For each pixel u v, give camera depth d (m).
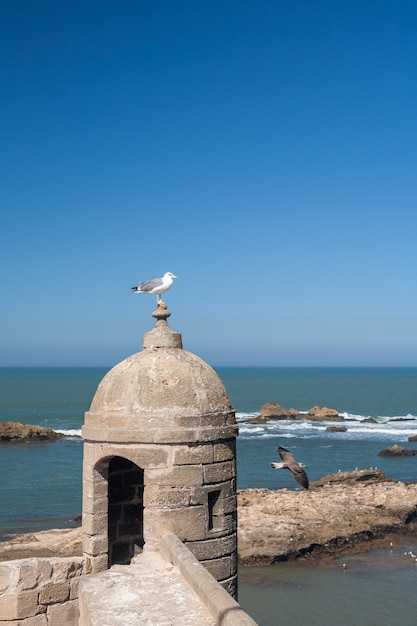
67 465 52.72
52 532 30.47
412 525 32.84
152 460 8.98
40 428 68.00
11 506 39.19
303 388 183.75
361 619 23.42
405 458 57.88
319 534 30.20
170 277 9.90
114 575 8.27
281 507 33.66
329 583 26.59
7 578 8.63
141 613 7.21
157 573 8.28
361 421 89.06
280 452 8.09
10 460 55.03
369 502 34.75
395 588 26.09
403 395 152.75
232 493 9.54
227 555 9.31
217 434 9.24
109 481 10.81
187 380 9.34
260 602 24.91
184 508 9.00
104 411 9.27
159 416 9.04
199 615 7.11
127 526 10.92
